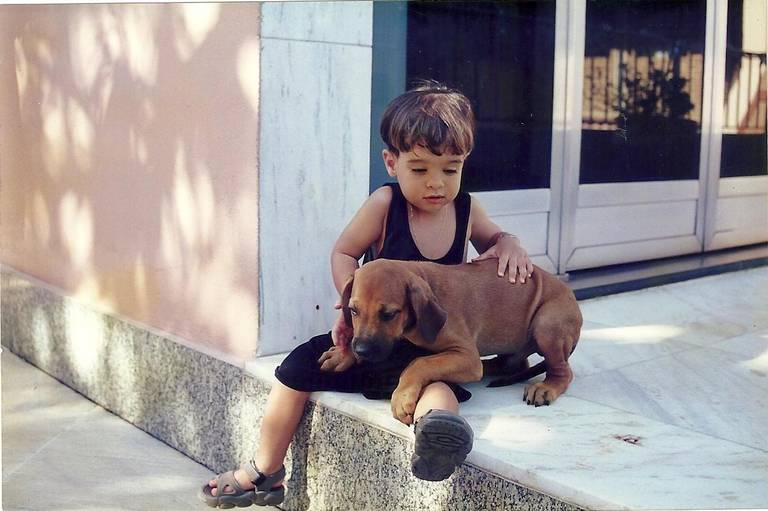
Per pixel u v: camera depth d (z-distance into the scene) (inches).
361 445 91.0
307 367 95.7
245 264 108.1
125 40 124.3
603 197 171.6
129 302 131.0
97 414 135.0
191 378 117.3
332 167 111.8
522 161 155.9
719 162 191.6
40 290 151.8
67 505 103.8
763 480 73.4
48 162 147.3
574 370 111.5
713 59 184.5
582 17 158.7
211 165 111.7
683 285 169.5
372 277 84.3
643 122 178.9
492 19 145.6
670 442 82.5
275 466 98.3
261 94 103.9
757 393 102.8
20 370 154.6
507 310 94.5
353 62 111.9
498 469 76.9
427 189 92.3
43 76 145.6
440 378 85.1
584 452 79.0
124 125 126.8
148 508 103.4
